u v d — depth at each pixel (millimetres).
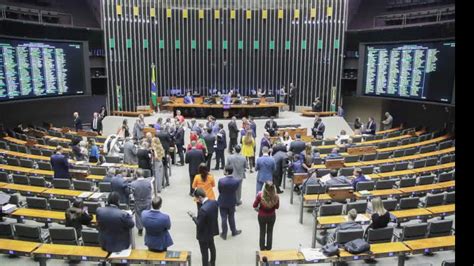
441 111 18609
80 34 21078
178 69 24016
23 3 18875
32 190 8836
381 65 18281
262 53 24094
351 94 23469
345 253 6066
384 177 10391
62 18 21016
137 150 11039
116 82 22938
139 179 8117
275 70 24219
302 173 10227
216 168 13453
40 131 17219
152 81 22172
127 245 6066
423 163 11625
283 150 11125
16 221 8922
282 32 23797
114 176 8539
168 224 5980
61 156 9602
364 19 23156
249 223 9117
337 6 22828
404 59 17266
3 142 14086
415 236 7000
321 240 7582
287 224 9070
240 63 24250
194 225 8992
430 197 8438
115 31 22484
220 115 20438
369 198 8812
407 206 8266
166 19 23422
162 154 10992
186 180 12383
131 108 23500
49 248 6078
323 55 23453
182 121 16109
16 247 6062
